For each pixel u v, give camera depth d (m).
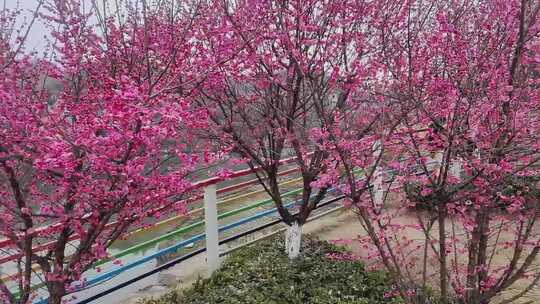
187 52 3.75
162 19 4.13
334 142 3.01
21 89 2.85
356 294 4.28
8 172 2.44
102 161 2.32
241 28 3.94
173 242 5.95
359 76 3.77
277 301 4.16
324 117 3.17
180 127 3.06
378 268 4.50
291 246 5.06
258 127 4.68
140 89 2.41
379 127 3.48
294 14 3.99
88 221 2.71
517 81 2.93
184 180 2.81
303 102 4.32
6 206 2.56
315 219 7.03
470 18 4.07
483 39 3.35
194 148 3.38
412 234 5.52
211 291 4.42
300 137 4.38
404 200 3.61
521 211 3.14
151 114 2.23
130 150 2.38
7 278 3.23
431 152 3.12
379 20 3.98
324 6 4.16
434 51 3.71
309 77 3.68
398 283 3.07
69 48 3.49
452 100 2.95
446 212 3.02
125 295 4.66
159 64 3.70
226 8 3.87
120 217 2.79
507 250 5.17
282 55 4.17
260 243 5.66
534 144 2.78
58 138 2.29
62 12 3.42
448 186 3.33
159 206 2.90
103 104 2.83
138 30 3.81
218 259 5.03
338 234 6.31
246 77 4.30
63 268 2.89
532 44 2.69
